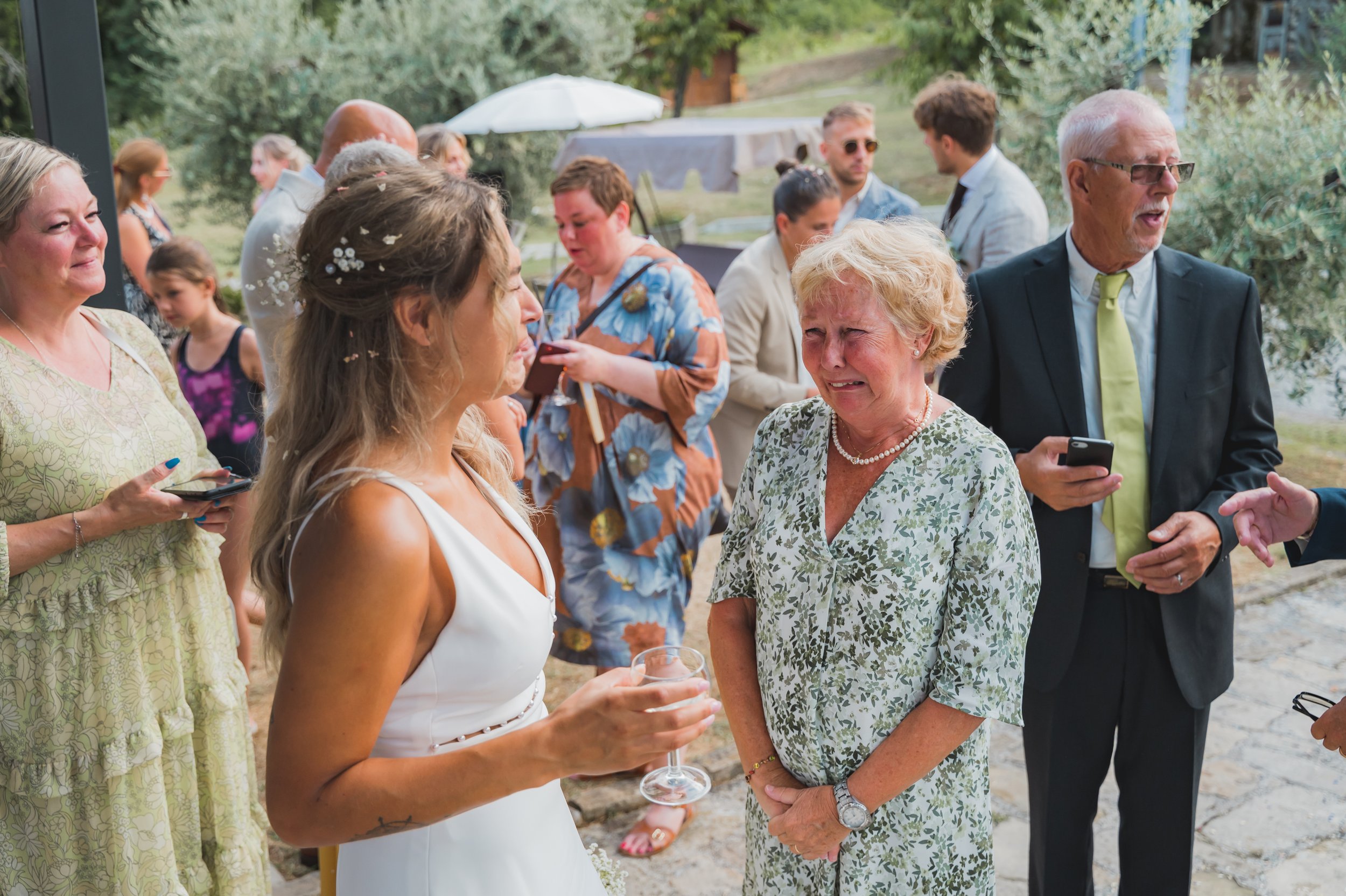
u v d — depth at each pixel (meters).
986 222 4.58
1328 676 4.15
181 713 2.32
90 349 2.31
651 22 17.77
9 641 2.11
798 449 1.95
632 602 3.33
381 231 1.27
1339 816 3.26
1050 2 11.11
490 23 11.38
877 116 17.58
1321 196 6.08
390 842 1.42
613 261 3.38
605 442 3.30
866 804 1.77
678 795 2.03
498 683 1.38
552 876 1.52
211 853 2.46
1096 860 3.10
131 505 2.13
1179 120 6.90
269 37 10.99
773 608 1.90
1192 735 2.36
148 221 6.41
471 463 1.61
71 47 2.72
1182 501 2.34
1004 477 1.76
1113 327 2.38
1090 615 2.39
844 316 1.74
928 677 1.80
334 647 1.22
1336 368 6.49
